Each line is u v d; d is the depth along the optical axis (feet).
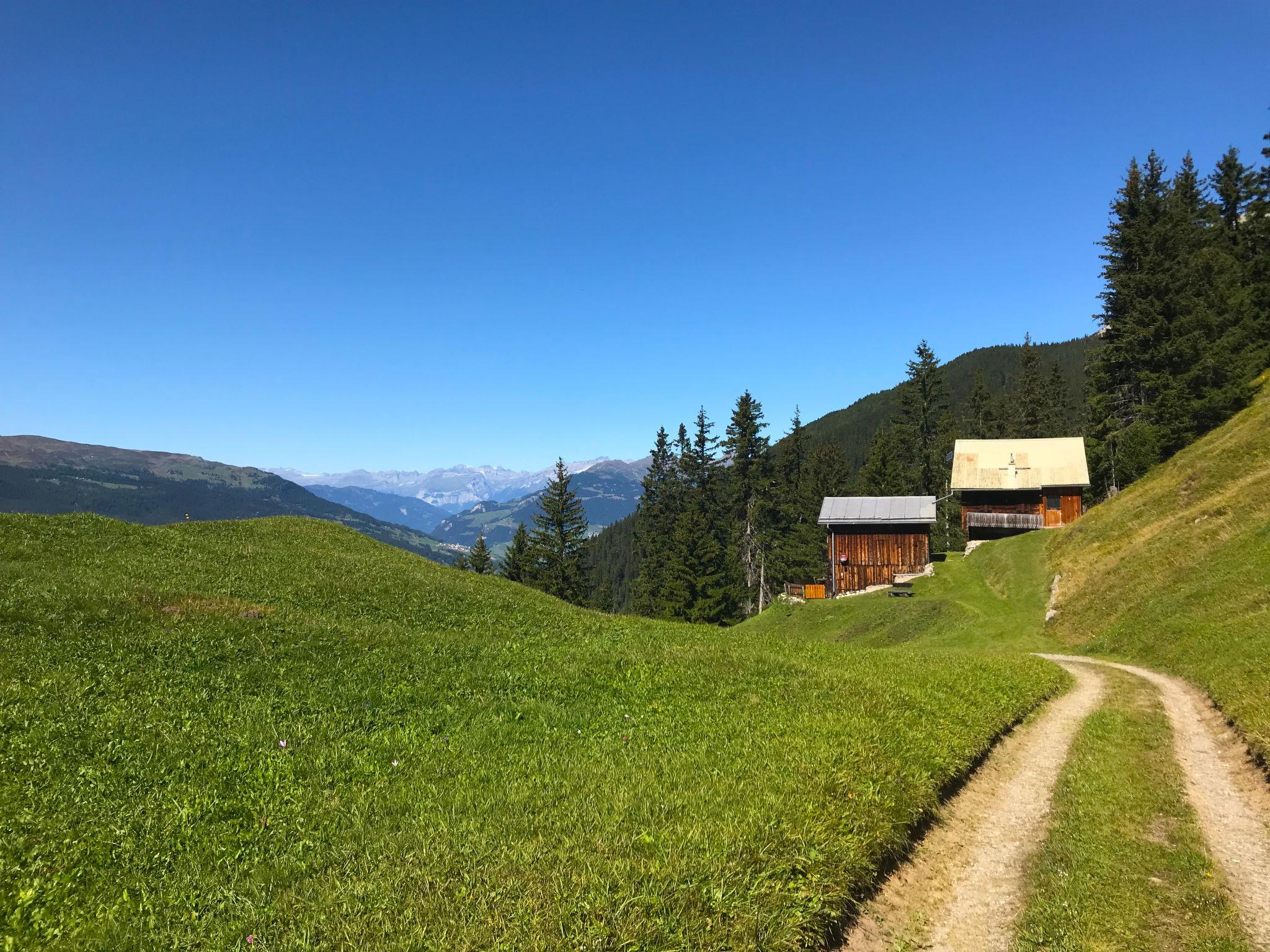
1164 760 52.49
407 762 41.73
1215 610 100.17
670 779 37.22
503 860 27.43
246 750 41.47
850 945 27.89
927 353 342.85
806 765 38.93
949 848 37.83
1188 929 29.14
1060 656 120.67
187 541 100.58
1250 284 227.20
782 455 391.04
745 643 93.40
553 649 76.07
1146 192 229.25
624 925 23.03
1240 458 144.66
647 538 353.51
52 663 50.65
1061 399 454.81
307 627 68.39
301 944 22.20
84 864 28.66
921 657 89.97
